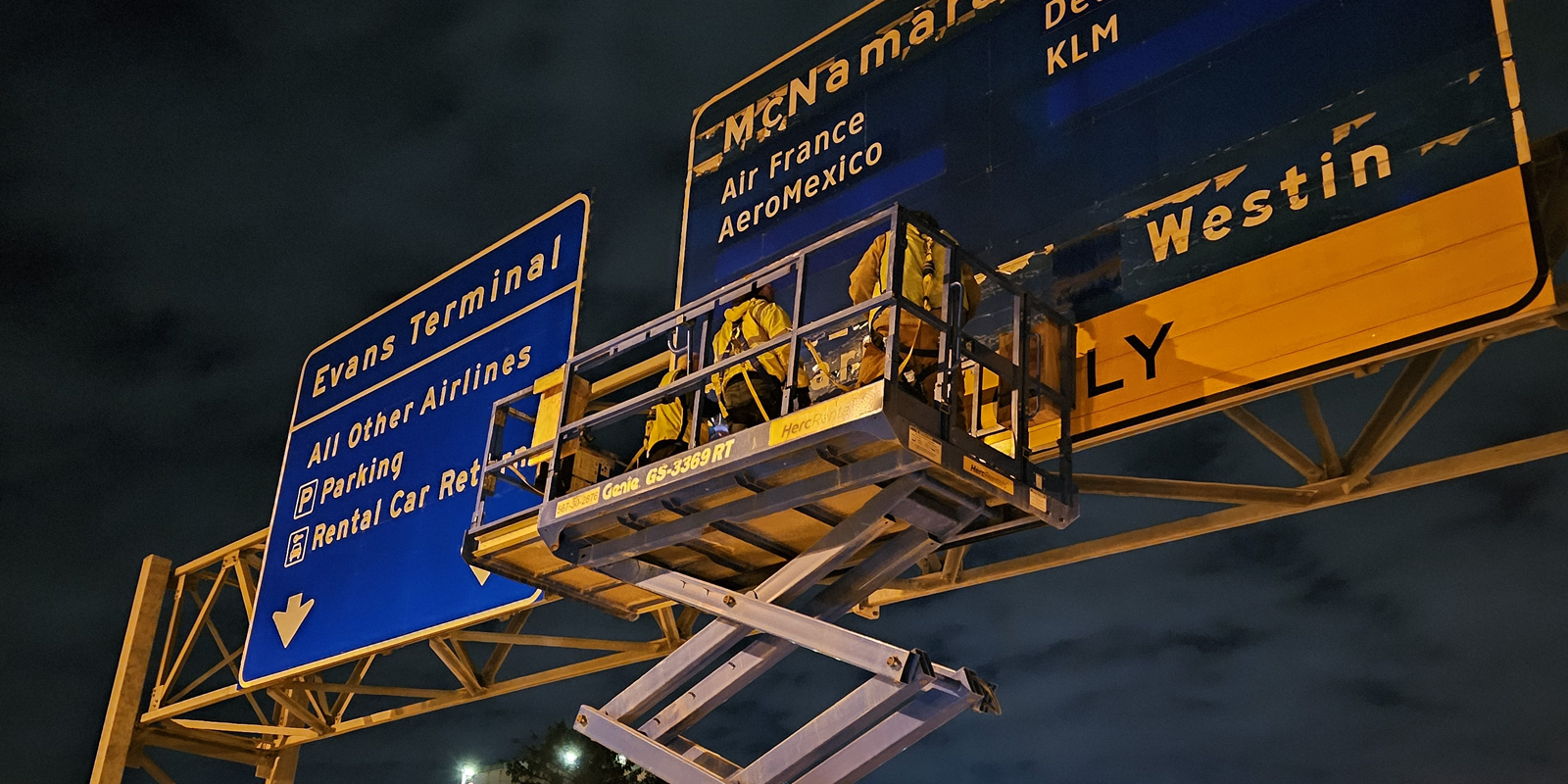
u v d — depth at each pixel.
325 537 13.24
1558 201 7.16
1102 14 9.12
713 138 11.62
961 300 6.68
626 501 7.00
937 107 9.88
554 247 12.31
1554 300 6.44
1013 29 9.64
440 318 13.19
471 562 8.55
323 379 14.41
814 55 11.07
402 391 13.21
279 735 14.62
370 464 13.12
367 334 14.07
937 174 9.62
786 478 6.66
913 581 9.79
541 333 11.95
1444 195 7.01
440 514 12.03
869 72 10.55
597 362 8.15
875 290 7.09
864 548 7.71
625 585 8.77
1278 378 7.29
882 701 6.38
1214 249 7.87
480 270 12.97
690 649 7.46
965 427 8.43
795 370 6.57
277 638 13.23
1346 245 7.30
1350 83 7.63
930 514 6.86
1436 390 7.47
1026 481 6.80
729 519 6.95
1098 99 8.89
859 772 6.57
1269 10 8.21
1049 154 8.99
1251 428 8.07
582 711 7.72
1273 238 7.63
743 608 7.16
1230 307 7.66
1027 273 8.76
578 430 7.88
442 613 11.48
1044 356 8.29
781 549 7.66
